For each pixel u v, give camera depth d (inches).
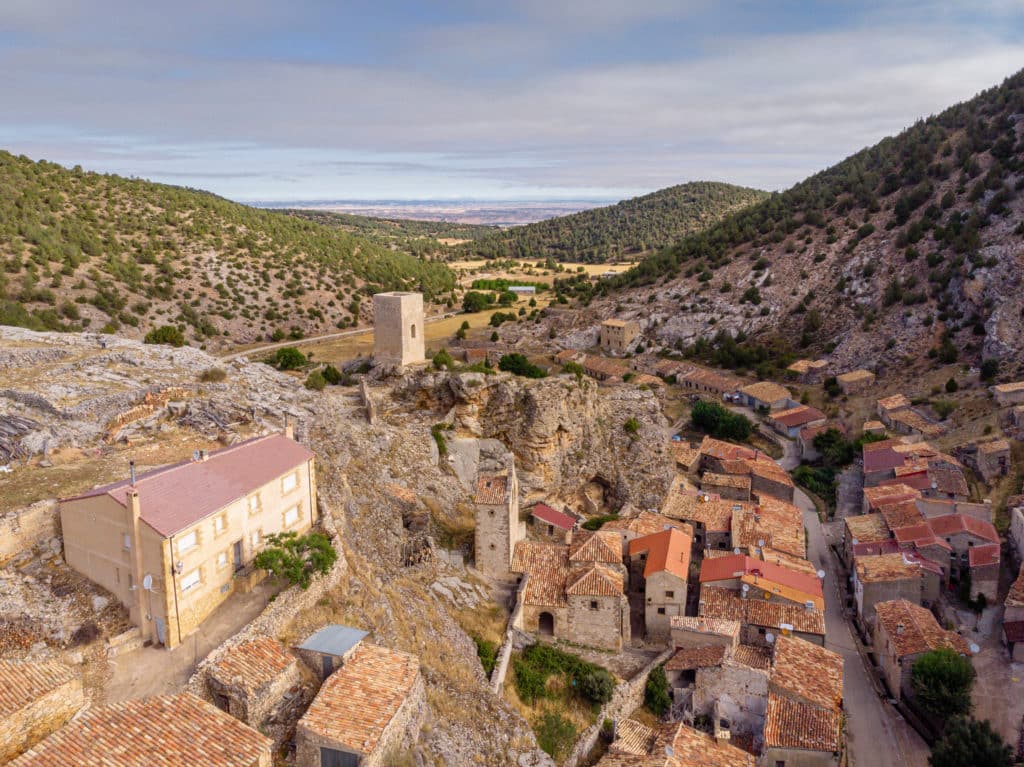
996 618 2625.5
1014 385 4347.9
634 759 1577.3
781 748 1731.1
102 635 1264.8
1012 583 2743.6
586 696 1863.9
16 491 1517.0
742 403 5511.8
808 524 3567.9
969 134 7864.2
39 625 1248.2
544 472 3065.9
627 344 7116.1
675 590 2276.1
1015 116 7529.5
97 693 1136.2
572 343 7106.3
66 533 1390.3
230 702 1134.4
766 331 6860.2
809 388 5723.4
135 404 2070.6
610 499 3420.3
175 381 2284.7
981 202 6584.6
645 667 2034.9
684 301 7632.9
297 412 2250.2
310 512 1699.1
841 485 4037.9
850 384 5433.1
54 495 1503.4
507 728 1503.4
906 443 4156.0
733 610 2290.8
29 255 5762.8
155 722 1018.1
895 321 6063.0
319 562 1456.7
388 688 1211.9
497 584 2237.9
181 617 1275.8
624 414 3548.2
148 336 3786.9
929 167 7765.8
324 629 1344.7
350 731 1098.1
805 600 2306.8
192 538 1300.4
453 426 3029.0
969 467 3801.7
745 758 1619.1
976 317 5536.4
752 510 3117.6
